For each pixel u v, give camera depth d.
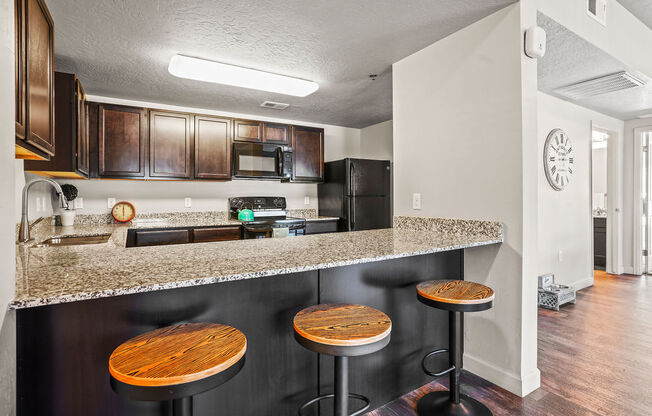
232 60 2.41
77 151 2.32
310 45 2.20
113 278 1.02
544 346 2.28
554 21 1.89
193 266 1.18
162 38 2.09
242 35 2.06
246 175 3.72
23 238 1.80
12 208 0.86
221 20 1.89
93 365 1.04
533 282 1.80
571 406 1.63
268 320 1.34
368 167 4.11
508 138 1.78
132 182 3.53
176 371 0.78
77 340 1.02
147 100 3.42
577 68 2.53
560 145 3.35
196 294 1.20
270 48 2.23
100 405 1.05
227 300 1.26
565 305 3.15
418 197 2.30
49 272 1.09
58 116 2.16
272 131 3.93
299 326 1.10
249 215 3.82
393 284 1.72
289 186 4.42
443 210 2.14
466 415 1.51
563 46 2.17
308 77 2.76
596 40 2.18
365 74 2.71
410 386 1.80
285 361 1.38
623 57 2.45
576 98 3.32
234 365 0.86
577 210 3.65
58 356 1.00
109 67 2.54
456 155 2.05
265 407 1.34
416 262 1.82
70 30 1.98
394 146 2.50
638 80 2.77
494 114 1.84
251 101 3.48
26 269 1.13
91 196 3.34
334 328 1.08
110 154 3.11
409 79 2.37
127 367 0.79
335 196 4.19
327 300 1.49
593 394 1.73
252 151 3.76
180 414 0.86
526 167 1.74
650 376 1.89
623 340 2.37
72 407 1.01
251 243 1.75
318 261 1.27
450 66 2.07
